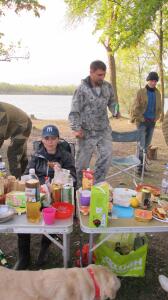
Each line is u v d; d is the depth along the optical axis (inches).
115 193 105.5
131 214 94.8
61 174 104.1
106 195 85.4
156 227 88.0
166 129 148.7
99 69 142.4
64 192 97.0
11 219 89.7
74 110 147.9
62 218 90.9
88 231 86.7
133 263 99.7
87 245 108.8
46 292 72.9
